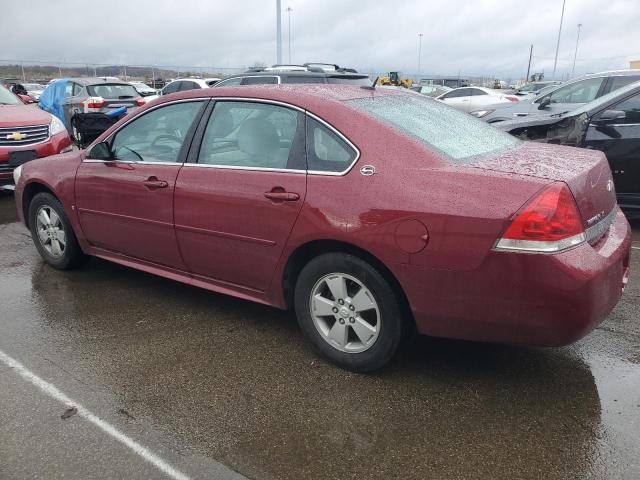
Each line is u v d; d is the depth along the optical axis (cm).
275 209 312
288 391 297
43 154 740
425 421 271
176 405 285
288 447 253
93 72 3141
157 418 274
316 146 309
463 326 273
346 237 287
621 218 322
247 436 261
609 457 244
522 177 263
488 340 273
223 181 337
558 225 248
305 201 301
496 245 253
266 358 332
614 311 390
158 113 385
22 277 465
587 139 599
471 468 239
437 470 238
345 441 257
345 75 1017
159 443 256
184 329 370
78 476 235
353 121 303
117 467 240
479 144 325
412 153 286
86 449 251
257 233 324
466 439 257
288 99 326
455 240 260
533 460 243
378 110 322
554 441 255
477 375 310
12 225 638
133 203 388
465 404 284
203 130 358
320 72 1009
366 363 304
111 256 433
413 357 329
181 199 356
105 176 404
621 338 351
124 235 405
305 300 320
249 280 344
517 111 1036
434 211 265
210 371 318
